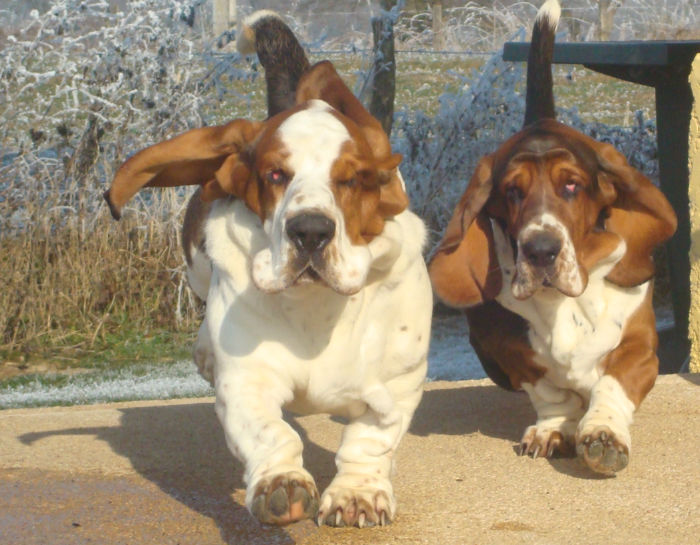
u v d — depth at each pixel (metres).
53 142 10.49
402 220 4.35
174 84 10.70
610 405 5.18
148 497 4.84
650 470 5.15
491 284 5.49
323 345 4.22
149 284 10.80
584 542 4.20
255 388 4.16
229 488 4.98
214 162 4.30
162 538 4.30
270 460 3.93
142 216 10.94
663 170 8.80
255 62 10.99
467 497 4.77
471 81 12.61
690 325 8.03
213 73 11.00
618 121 16.78
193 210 5.28
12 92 10.77
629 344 5.46
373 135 4.17
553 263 4.98
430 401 6.78
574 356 5.37
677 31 21.44
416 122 12.20
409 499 4.74
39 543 4.27
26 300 10.28
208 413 6.55
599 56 8.60
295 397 4.39
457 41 20.89
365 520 4.34
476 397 6.87
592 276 5.34
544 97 6.27
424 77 19.44
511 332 5.59
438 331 11.17
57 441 5.90
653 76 8.73
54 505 4.73
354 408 4.45
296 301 4.12
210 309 4.34
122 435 6.02
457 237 5.41
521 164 5.16
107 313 10.49
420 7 22.48
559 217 5.03
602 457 4.93
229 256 4.22
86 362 9.95
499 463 5.34
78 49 11.04
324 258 3.77
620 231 5.43
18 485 5.04
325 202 3.78
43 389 9.05
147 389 8.88
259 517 3.84
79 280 10.66
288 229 3.76
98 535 4.35
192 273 5.31
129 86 10.68
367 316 4.30
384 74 12.62
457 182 11.98
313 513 3.87
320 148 3.91
